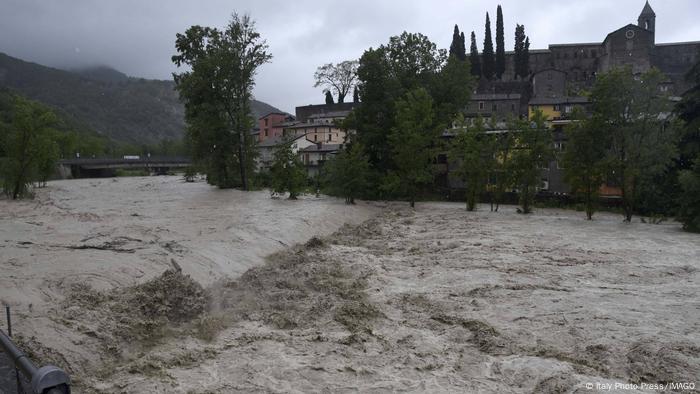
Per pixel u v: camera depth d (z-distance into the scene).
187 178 88.12
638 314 13.52
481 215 39.09
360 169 44.97
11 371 5.82
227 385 9.09
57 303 11.74
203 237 21.19
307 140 94.56
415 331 12.09
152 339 10.83
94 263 15.16
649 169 35.25
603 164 35.59
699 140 41.34
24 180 48.34
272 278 15.91
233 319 12.43
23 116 47.38
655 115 34.97
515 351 10.95
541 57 114.88
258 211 34.38
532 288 16.02
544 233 28.70
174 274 13.52
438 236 26.98
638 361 10.50
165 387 8.88
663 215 40.66
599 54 109.69
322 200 47.44
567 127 38.06
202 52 60.53
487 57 112.00
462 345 11.33
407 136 45.16
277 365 9.94
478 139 45.31
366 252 21.80
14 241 19.12
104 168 118.75
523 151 41.16
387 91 51.72
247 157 61.69
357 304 13.62
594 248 23.66
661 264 20.14
